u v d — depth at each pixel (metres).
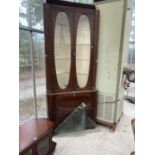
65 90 2.25
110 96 2.39
